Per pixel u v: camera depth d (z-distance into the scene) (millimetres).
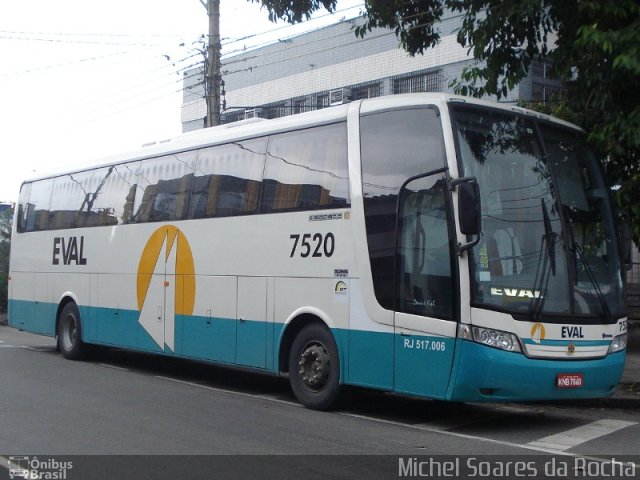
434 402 11180
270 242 11031
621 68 10781
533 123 9680
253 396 11555
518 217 9023
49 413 9805
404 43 14516
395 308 9234
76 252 15625
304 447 8047
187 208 12734
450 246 8695
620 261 9914
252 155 11609
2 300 30359
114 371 14273
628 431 9266
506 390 8523
